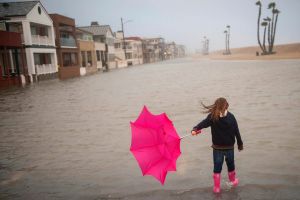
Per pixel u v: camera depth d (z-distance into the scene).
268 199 4.21
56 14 41.28
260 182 4.75
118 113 11.73
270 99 12.67
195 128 4.27
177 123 9.41
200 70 39.62
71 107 14.14
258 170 5.23
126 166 5.86
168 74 35.50
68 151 7.11
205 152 6.37
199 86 19.75
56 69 40.25
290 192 4.38
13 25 34.97
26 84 31.69
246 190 4.50
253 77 23.70
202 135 7.70
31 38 34.56
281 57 64.06
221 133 4.26
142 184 4.98
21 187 5.19
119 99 15.87
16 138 8.73
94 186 5.04
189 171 5.39
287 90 15.06
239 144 4.45
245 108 11.00
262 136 7.29
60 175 5.62
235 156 6.00
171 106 12.58
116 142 7.62
